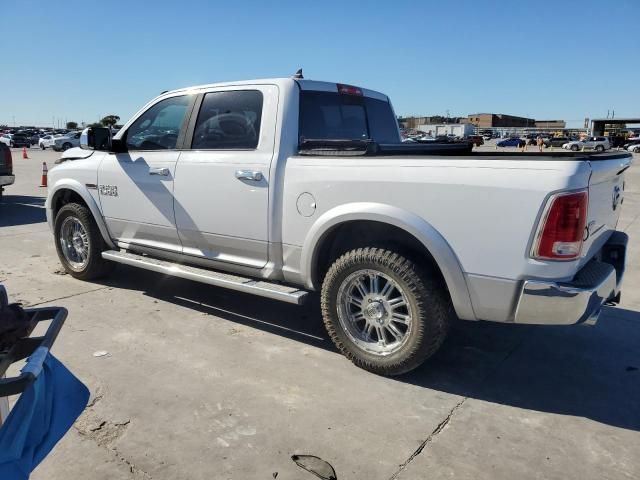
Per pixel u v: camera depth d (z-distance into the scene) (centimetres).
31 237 818
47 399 192
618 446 293
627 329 462
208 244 449
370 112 507
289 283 419
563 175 294
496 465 274
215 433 296
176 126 470
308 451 282
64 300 510
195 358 389
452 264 327
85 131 495
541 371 382
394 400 337
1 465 167
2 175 1083
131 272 610
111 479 257
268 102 413
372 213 349
